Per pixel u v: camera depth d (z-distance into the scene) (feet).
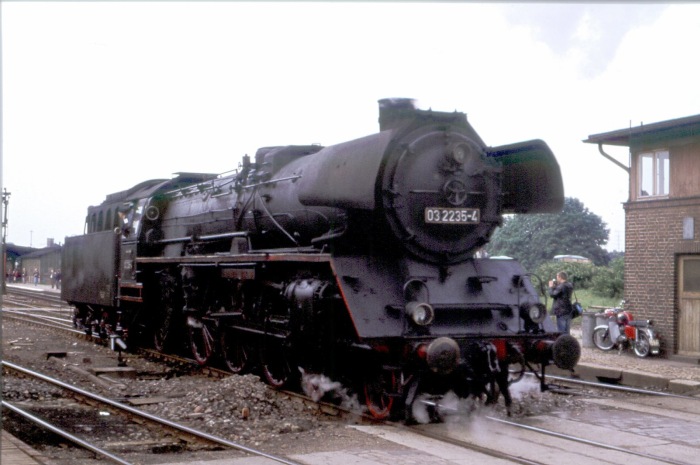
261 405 29.99
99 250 58.80
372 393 29.37
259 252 36.32
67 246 68.18
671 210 47.93
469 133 30.78
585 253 146.30
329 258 28.55
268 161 37.93
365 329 26.58
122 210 57.31
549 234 147.64
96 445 24.62
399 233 28.25
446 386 28.94
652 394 35.04
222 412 29.04
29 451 22.00
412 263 28.84
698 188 46.50
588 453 23.29
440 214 28.78
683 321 47.11
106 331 58.18
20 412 29.32
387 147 27.35
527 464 21.68
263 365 36.52
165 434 26.61
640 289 49.93
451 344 25.84
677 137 47.88
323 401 31.81
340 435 25.86
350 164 28.37
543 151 29.73
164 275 48.80
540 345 28.40
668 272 47.96
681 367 43.14
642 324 48.34
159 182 58.23
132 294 52.47
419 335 27.14
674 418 29.53
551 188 30.12
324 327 29.50
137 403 32.24
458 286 29.19
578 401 33.12
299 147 37.93
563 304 49.14
